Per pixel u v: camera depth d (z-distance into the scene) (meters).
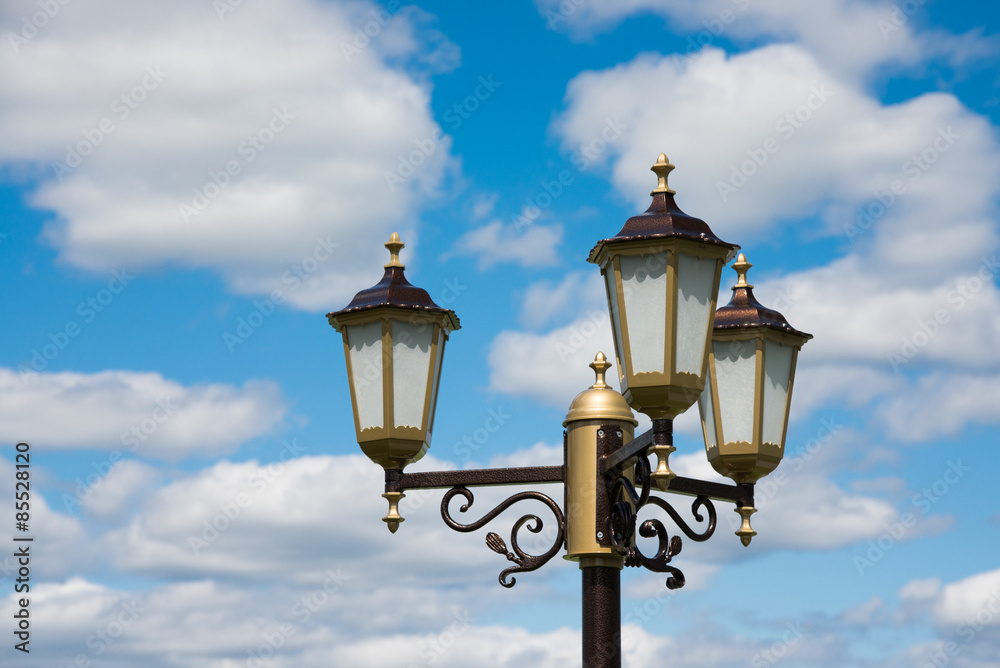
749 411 4.86
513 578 4.38
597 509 4.29
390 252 4.88
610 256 4.08
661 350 3.96
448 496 4.58
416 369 4.70
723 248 4.07
